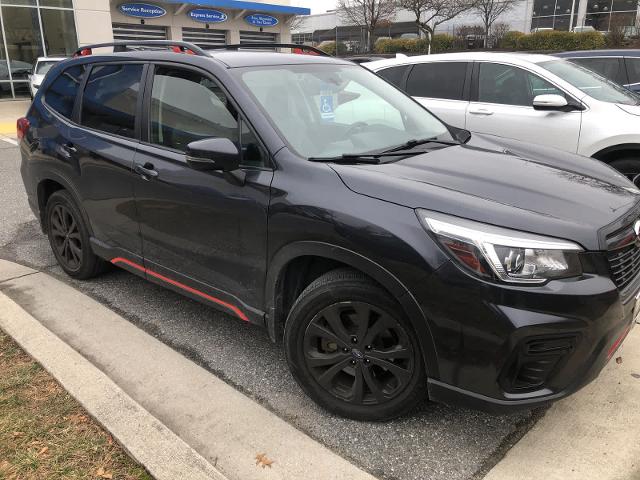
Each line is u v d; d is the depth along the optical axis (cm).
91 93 399
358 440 263
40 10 2120
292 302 293
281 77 330
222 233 299
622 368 314
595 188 274
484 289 221
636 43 2748
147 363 324
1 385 295
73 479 234
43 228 461
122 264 385
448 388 239
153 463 238
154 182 332
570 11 3734
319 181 263
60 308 391
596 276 228
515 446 257
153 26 2636
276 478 238
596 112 546
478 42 3353
